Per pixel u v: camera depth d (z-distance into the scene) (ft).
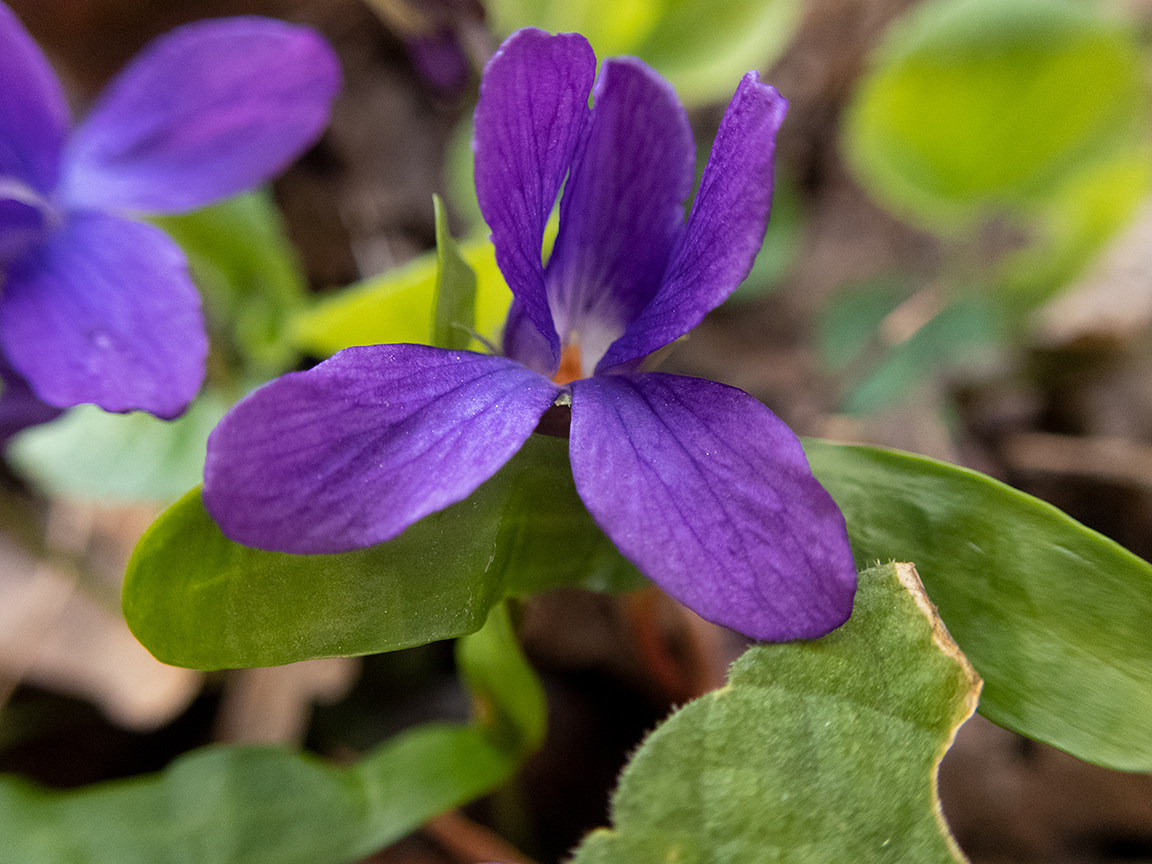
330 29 0.32
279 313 0.26
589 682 0.24
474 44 0.24
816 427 0.29
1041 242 0.30
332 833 0.17
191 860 0.16
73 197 0.19
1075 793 0.22
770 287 0.30
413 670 0.25
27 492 0.27
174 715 0.25
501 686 0.17
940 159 0.29
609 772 0.23
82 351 0.17
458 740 0.18
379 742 0.24
